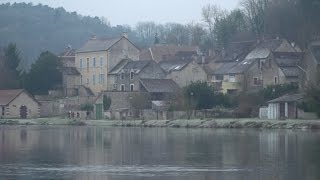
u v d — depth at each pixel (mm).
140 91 176250
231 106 157625
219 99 157750
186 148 79938
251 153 72188
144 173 56375
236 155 70500
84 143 89625
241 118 144625
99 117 173375
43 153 74750
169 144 86375
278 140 90125
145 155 71812
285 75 177000
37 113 181750
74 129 132750
